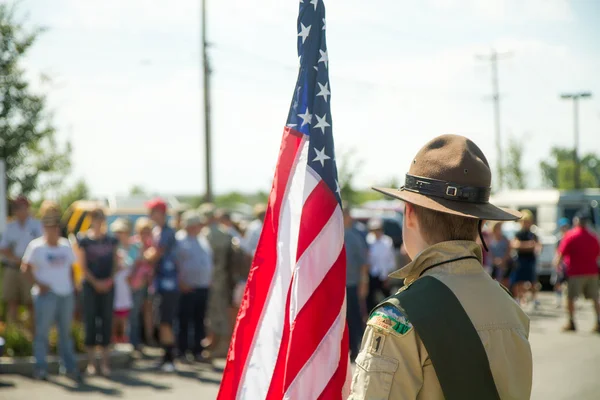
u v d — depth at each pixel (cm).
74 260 840
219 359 969
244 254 999
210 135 2019
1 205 980
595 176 4803
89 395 745
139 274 988
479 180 196
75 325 959
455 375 175
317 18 270
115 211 1628
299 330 243
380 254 1284
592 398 714
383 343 177
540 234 2097
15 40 1484
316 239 251
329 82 267
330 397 239
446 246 192
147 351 1027
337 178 261
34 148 1558
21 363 855
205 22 2003
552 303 1733
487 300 187
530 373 190
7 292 1012
